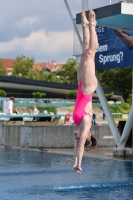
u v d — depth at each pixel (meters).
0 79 133.88
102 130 34.53
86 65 12.09
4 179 18.83
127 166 22.67
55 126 33.09
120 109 110.81
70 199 14.85
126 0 20.45
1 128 35.91
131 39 25.77
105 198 15.04
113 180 18.47
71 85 143.38
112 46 26.70
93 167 22.27
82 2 26.86
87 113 12.14
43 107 86.00
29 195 15.55
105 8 20.45
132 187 17.03
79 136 12.22
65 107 92.06
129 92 171.75
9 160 25.31
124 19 21.17
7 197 15.21
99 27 27.36
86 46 12.39
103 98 27.80
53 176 19.61
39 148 32.44
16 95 141.00
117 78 170.88
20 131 33.94
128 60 25.89
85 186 17.20
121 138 27.42
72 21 27.53
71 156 27.41
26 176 19.59
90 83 12.05
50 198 15.04
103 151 30.58
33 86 139.38
